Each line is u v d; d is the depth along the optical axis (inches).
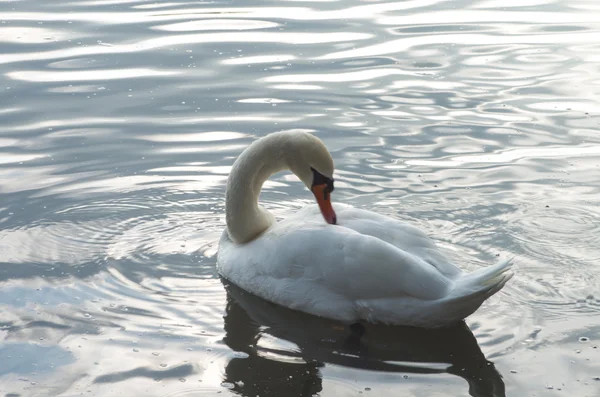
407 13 777.6
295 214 413.1
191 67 649.0
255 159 404.2
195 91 609.6
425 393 310.2
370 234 374.9
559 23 751.7
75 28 723.4
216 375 323.6
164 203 478.3
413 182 493.0
